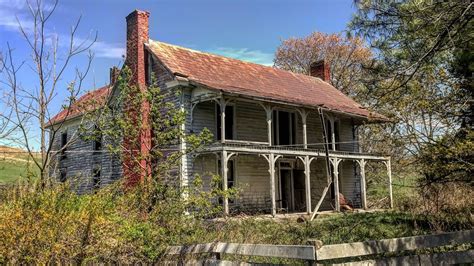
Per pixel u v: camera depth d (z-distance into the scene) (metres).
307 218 17.58
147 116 11.84
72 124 26.67
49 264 7.12
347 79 42.94
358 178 28.42
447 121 10.14
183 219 9.04
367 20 9.11
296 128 24.42
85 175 11.59
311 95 25.53
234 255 8.64
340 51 44.69
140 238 8.02
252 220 15.63
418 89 9.66
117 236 7.82
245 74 24.14
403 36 8.85
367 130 31.47
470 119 10.16
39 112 8.73
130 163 12.09
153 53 20.94
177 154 10.73
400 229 12.13
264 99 19.56
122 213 8.58
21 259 6.98
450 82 9.89
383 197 28.42
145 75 21.25
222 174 18.00
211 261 7.24
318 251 5.97
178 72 19.59
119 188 9.47
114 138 11.73
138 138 12.01
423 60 8.48
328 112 23.28
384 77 9.25
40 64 8.70
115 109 11.73
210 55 24.22
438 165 9.84
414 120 10.48
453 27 8.09
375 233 12.06
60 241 7.27
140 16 21.50
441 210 12.02
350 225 14.04
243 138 21.62
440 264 6.87
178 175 10.88
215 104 20.88
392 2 8.77
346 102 27.84
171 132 11.26
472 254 7.02
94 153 24.14
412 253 8.70
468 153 9.34
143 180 9.82
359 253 6.32
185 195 10.44
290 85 25.89
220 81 21.14
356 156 24.11
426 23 8.21
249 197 21.55
